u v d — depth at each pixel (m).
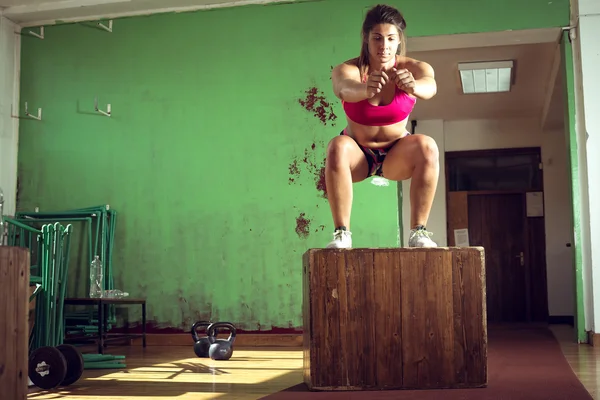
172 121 6.76
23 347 1.95
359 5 6.51
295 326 6.35
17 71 7.09
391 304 2.93
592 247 6.00
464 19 6.28
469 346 2.93
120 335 6.11
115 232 6.75
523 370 3.97
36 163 6.98
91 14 6.96
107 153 6.86
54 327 4.33
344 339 2.92
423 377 2.92
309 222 6.43
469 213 10.92
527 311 10.59
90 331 6.50
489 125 10.70
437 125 10.76
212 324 5.12
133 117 6.84
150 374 4.10
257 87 6.63
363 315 2.92
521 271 10.73
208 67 6.73
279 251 6.45
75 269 6.77
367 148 3.07
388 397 2.73
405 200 10.41
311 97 6.52
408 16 6.35
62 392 3.39
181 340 6.47
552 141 10.52
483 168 10.91
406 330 2.92
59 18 7.04
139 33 6.90
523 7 6.23
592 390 3.21
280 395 2.87
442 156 10.73
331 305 2.92
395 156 3.07
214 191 6.61
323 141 6.47
